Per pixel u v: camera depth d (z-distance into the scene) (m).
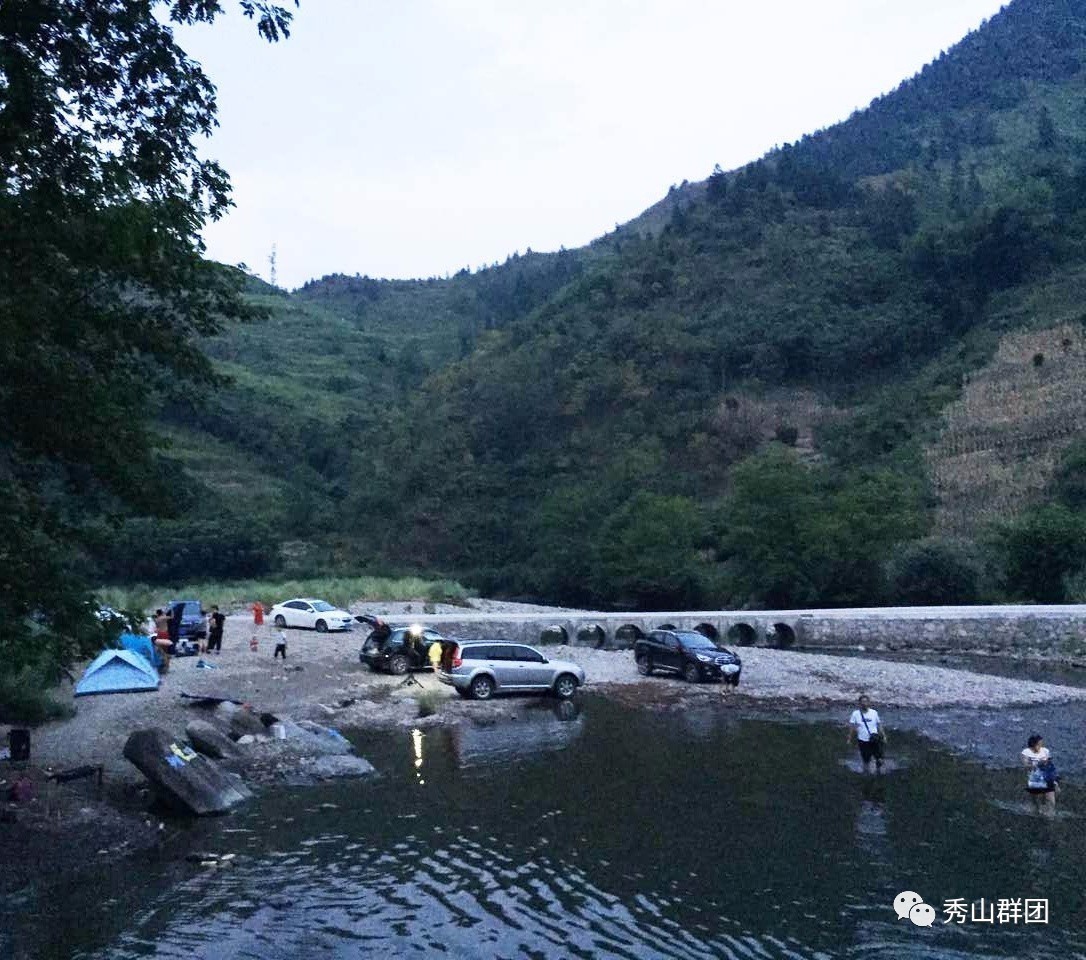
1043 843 12.55
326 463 119.56
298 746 17.36
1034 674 34.53
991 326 104.50
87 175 9.12
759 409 106.81
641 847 12.20
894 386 105.94
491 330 157.62
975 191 144.38
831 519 54.97
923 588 54.06
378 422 126.06
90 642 11.20
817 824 13.40
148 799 14.16
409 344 182.88
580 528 78.25
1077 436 74.81
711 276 137.62
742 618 44.22
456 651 25.88
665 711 24.09
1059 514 52.84
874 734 17.17
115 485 11.84
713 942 9.19
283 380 149.62
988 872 11.36
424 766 17.05
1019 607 45.19
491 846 12.17
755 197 158.25
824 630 43.78
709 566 68.19
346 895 10.27
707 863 11.59
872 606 55.00
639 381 112.00
